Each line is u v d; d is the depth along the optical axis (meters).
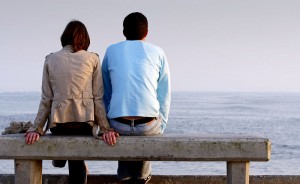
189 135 4.04
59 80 3.91
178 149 3.79
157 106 4.08
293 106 123.75
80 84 3.92
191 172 18.14
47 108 3.97
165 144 3.79
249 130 44.56
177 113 77.94
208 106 120.44
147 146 3.79
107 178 4.87
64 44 4.09
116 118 4.01
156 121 4.08
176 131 42.31
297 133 41.53
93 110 3.93
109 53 4.26
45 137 3.83
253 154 3.80
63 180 4.91
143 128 3.99
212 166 19.70
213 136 3.96
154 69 4.14
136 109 3.96
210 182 4.93
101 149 3.80
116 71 4.11
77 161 4.30
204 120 57.94
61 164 4.31
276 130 44.62
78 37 4.03
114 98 4.04
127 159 3.82
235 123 53.06
